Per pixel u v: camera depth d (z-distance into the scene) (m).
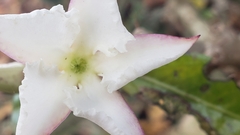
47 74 0.13
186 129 0.22
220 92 0.16
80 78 0.14
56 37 0.13
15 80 0.14
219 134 0.16
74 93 0.13
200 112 0.16
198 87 0.16
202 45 0.21
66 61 0.14
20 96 0.12
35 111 0.13
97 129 0.21
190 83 0.16
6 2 0.26
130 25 0.22
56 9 0.13
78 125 0.20
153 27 0.23
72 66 0.14
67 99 0.13
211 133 0.16
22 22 0.12
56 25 0.13
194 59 0.16
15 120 0.18
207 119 0.16
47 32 0.13
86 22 0.13
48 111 0.13
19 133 0.12
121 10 0.22
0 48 0.12
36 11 0.12
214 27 0.22
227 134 0.16
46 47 0.13
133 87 0.16
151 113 0.23
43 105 0.13
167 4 0.24
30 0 0.25
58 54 0.13
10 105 0.23
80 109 0.13
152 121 0.23
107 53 0.13
